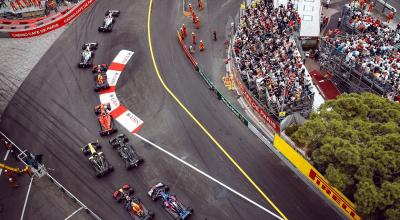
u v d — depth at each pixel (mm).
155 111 36250
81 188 30766
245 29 40906
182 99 37188
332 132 26219
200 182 30578
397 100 32375
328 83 38031
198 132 34250
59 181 31328
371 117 27094
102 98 37781
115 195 29625
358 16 42062
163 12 47688
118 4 49375
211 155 32406
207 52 41844
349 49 36750
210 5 48094
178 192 29969
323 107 28500
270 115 33656
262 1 44375
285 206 28672
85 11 48656
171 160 32250
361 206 23062
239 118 35125
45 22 46531
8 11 47500
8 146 33688
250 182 30328
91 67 41000
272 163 31484
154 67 40594
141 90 38312
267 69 35781
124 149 32406
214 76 39219
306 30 40000
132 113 36188
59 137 34594
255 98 35062
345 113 27250
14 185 31156
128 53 42406
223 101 36688
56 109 37000
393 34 39250
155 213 28688
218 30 44406
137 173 31438
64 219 28984
